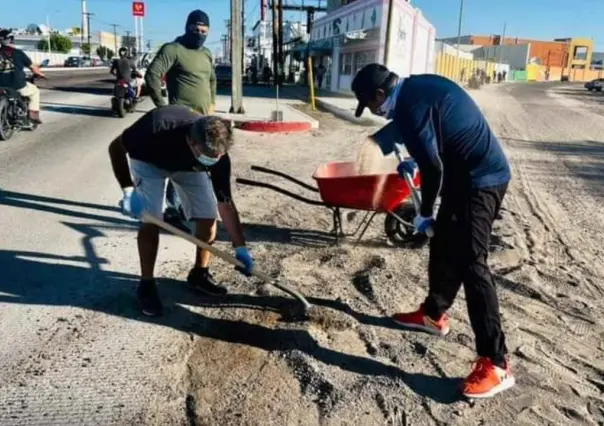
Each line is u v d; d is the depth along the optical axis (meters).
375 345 3.55
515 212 7.06
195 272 4.18
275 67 33.84
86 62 71.94
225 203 3.71
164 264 4.68
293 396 3.05
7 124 10.12
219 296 4.16
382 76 3.10
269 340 3.60
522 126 18.31
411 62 28.03
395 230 5.24
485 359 3.09
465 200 3.05
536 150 12.83
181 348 3.46
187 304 4.03
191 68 5.31
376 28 24.09
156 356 3.37
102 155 9.20
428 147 2.99
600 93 48.44
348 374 3.25
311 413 2.92
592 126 18.97
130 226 5.67
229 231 3.77
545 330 3.85
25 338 3.49
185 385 3.11
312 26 39.78
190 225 5.14
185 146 3.45
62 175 7.69
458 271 3.16
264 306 4.04
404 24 25.38
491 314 3.04
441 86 3.04
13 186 6.98
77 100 18.36
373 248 5.30
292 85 39.34
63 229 5.48
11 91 10.12
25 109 10.59
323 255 5.09
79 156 9.04
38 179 7.40
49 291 4.14
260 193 7.29
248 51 67.06
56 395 2.96
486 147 3.02
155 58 5.24
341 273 4.68
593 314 4.14
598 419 2.93
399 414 2.92
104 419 2.80
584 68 110.19
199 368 3.27
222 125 3.27
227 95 25.86
